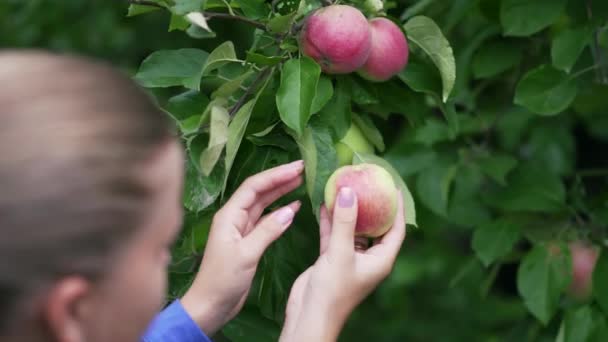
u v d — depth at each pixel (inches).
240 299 63.7
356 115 71.8
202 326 61.8
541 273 87.0
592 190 117.4
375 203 63.0
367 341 178.7
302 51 66.9
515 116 128.0
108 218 34.9
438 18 101.0
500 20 89.0
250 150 68.9
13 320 34.2
